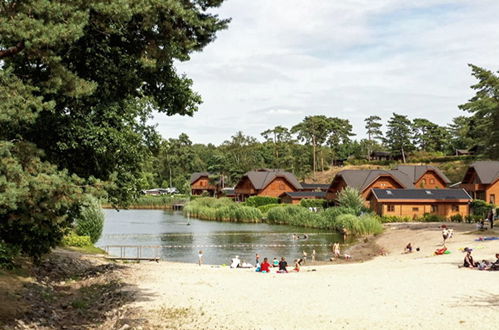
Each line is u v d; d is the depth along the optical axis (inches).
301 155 5364.2
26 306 622.2
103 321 596.7
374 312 568.1
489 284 725.3
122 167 908.6
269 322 542.3
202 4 570.9
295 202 3339.1
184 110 666.2
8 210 407.2
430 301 611.2
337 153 6033.5
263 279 905.5
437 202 2480.3
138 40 550.0
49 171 413.1
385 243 1704.0
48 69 469.1
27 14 410.6
